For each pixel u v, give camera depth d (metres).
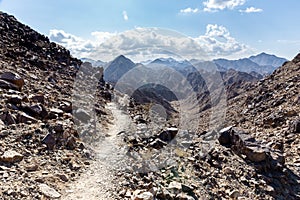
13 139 11.09
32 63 28.53
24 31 38.97
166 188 10.45
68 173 10.35
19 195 7.86
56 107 17.23
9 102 13.96
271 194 12.09
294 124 20.44
